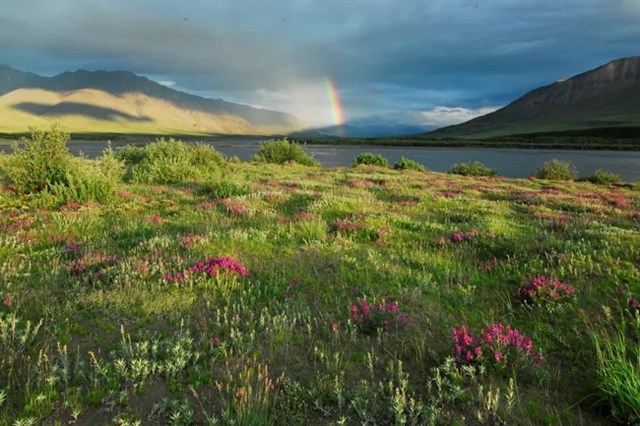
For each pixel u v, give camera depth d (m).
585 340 5.61
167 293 6.75
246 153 108.88
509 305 6.66
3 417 3.66
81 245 9.50
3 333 4.84
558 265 8.45
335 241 10.54
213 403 4.18
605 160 86.25
